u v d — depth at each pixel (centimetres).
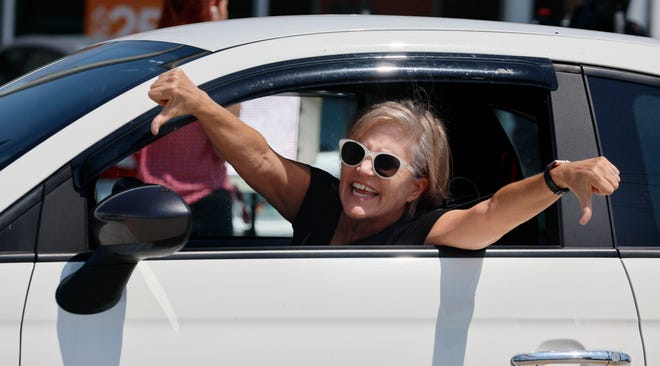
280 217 473
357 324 412
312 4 1644
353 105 487
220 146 443
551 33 481
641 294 433
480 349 418
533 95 469
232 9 1689
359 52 449
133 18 1784
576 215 443
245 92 430
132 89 423
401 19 501
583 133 457
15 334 387
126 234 371
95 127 409
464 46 461
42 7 1808
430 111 477
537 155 466
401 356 412
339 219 472
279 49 444
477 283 424
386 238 459
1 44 1800
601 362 423
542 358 420
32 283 391
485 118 491
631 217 449
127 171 444
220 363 400
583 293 430
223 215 462
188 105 405
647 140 462
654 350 430
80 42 1788
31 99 452
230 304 405
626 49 477
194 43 461
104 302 391
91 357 391
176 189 454
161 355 397
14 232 393
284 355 405
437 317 417
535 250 435
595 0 1149
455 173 496
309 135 487
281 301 408
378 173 452
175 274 405
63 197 399
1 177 396
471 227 423
